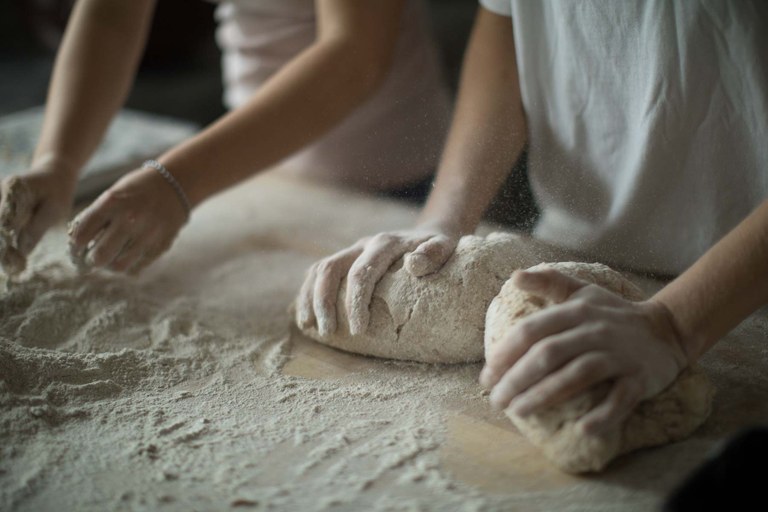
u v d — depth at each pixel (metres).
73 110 1.38
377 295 1.04
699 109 1.08
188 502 0.78
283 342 1.11
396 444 0.88
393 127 1.59
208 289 1.27
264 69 1.69
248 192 1.63
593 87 1.13
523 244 1.11
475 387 0.99
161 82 3.40
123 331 1.13
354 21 1.36
